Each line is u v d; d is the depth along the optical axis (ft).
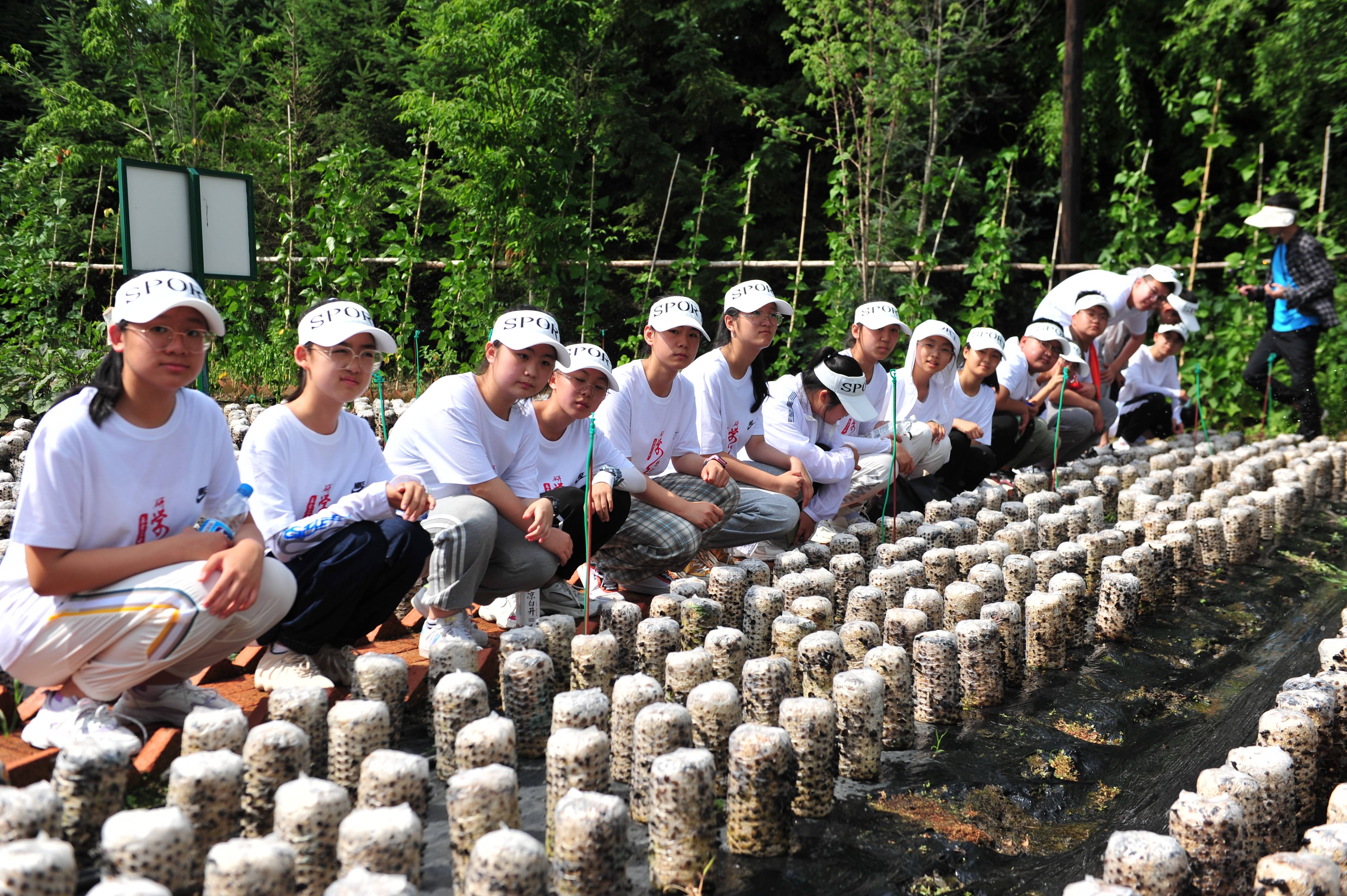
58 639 8.75
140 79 47.55
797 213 46.50
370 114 47.85
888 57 35.58
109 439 8.94
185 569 9.05
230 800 7.82
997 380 21.74
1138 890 7.67
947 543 16.88
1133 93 43.93
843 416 17.93
